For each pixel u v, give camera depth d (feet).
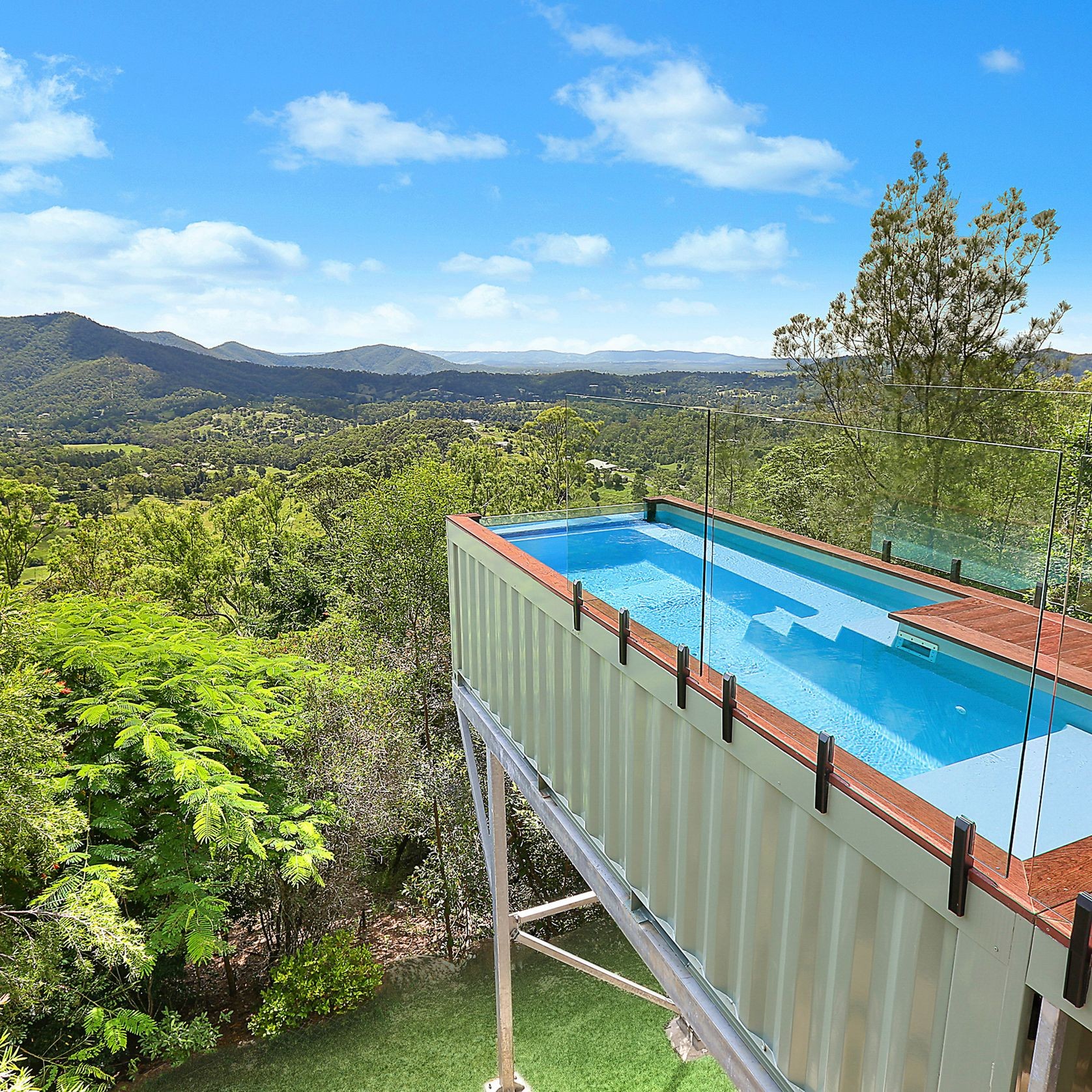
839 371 40.19
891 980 7.52
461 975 34.83
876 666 8.38
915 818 7.03
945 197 39.47
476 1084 27.86
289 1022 31.32
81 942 24.50
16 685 26.03
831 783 7.95
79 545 88.89
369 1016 32.32
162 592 87.51
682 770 11.08
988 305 38.96
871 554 9.28
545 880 39.99
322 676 37.83
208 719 31.86
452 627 23.12
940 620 8.14
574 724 14.88
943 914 6.70
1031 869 6.15
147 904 30.32
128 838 31.01
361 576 56.54
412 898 40.06
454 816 37.88
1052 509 6.78
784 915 9.12
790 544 9.70
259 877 33.99
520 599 17.11
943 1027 6.98
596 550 13.82
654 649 11.73
